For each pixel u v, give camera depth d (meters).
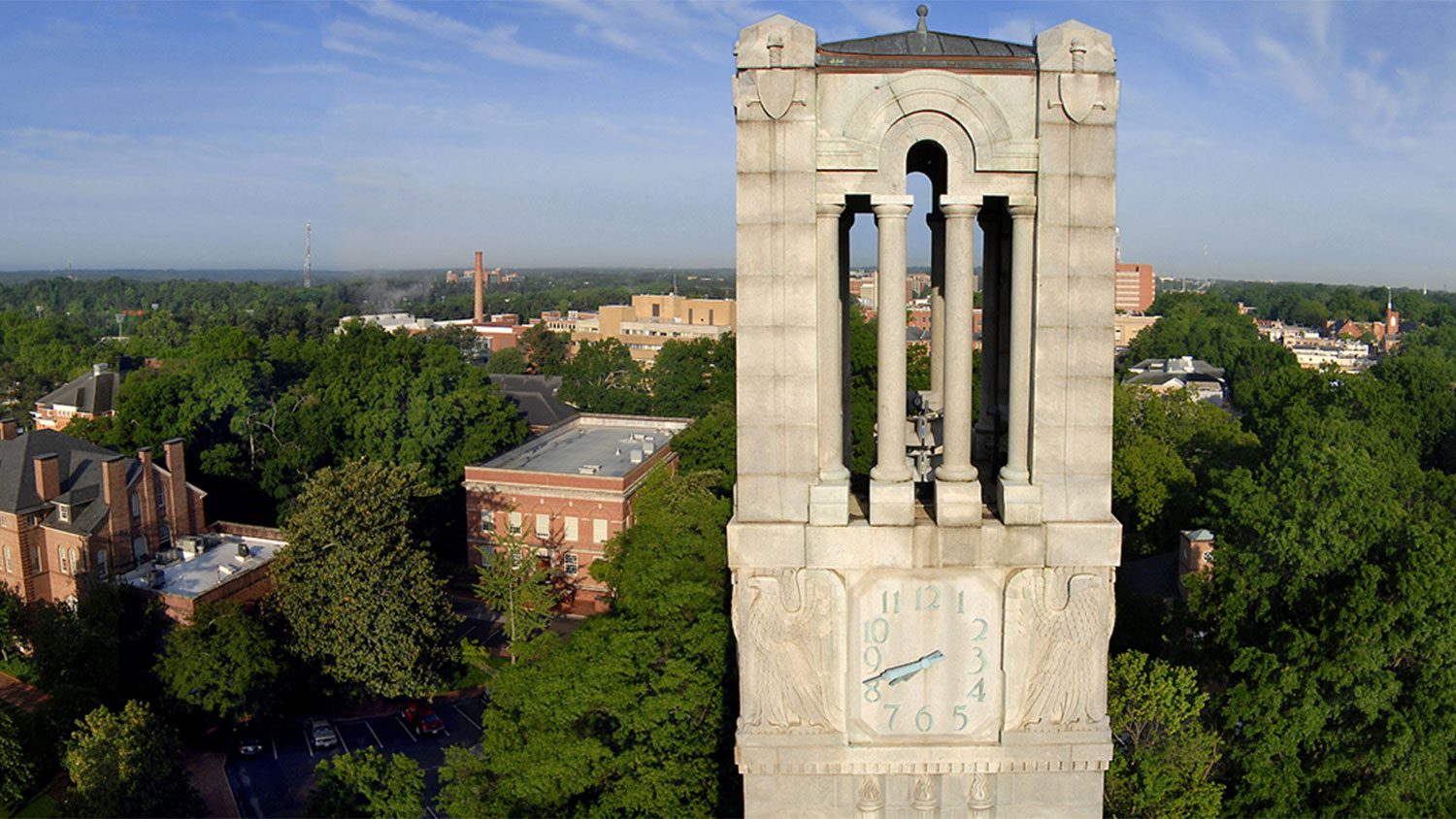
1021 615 16.95
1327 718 36.91
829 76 16.09
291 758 56.34
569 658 40.50
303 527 59.78
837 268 16.61
